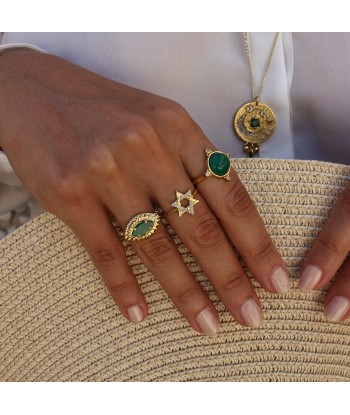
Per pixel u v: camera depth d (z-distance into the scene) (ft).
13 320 2.30
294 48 2.38
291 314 2.14
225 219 1.94
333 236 1.97
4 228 2.70
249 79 2.43
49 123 2.01
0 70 2.24
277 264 1.97
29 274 2.24
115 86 2.09
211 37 2.36
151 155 1.87
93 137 1.90
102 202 1.94
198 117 2.53
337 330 2.16
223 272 1.96
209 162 1.90
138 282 2.14
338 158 2.68
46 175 1.96
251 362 2.19
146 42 2.37
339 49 2.33
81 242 2.03
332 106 2.45
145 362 2.22
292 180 2.08
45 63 2.22
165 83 2.44
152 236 1.95
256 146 2.50
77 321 2.25
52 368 2.31
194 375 2.21
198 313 2.01
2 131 2.13
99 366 2.26
